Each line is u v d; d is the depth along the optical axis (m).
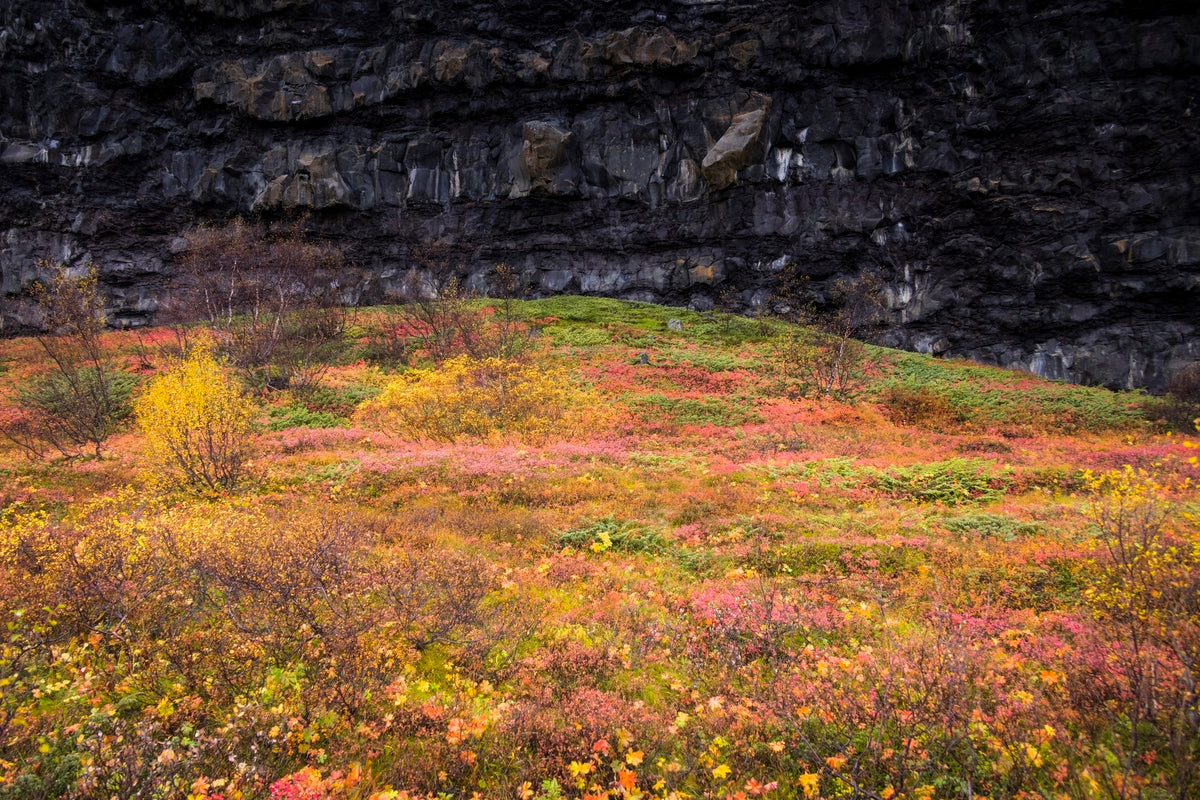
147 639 6.40
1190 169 38.41
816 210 47.75
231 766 4.74
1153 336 38.31
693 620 7.90
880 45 45.16
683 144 50.06
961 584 9.01
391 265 52.25
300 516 11.82
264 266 37.12
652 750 5.11
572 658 6.72
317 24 51.34
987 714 5.09
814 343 37.34
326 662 6.00
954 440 22.55
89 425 23.12
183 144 52.16
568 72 50.00
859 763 4.53
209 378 16.66
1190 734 4.43
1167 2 39.22
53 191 50.38
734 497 14.35
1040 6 41.69
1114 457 17.64
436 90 50.78
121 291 50.44
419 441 21.42
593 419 24.77
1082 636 6.56
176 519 9.82
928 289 44.69
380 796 4.33
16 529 8.63
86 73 49.72
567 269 52.28
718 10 48.72
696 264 50.12
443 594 7.74
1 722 4.93
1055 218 41.00
